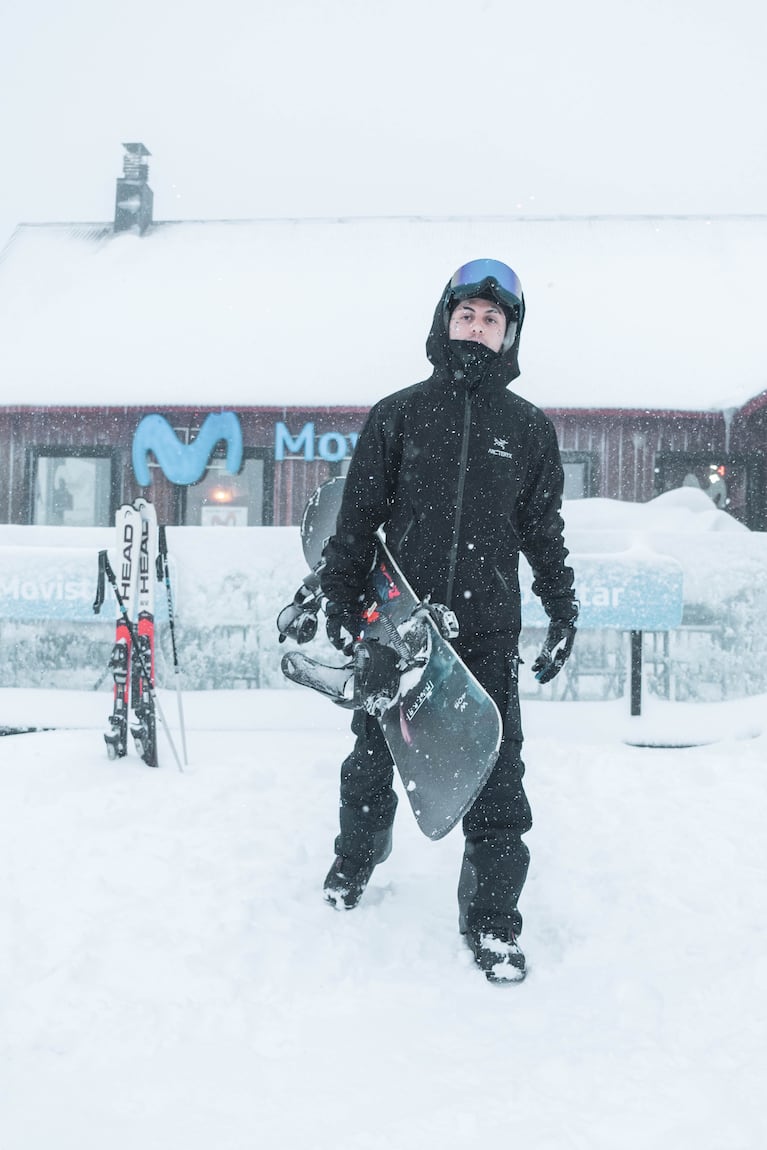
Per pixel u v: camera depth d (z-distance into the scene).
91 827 3.45
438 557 2.52
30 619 6.11
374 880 3.03
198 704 5.72
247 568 6.07
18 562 5.95
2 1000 2.18
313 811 3.69
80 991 2.21
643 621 5.56
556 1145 1.60
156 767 4.42
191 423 12.77
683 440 12.29
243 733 5.27
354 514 2.60
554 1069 1.87
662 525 6.63
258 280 14.78
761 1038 2.00
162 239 15.94
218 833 3.39
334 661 6.02
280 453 12.64
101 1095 1.78
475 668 2.53
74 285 14.95
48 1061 1.91
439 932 2.63
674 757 4.70
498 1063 1.92
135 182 16.14
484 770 2.31
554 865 3.19
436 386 2.56
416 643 2.43
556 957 2.51
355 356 13.02
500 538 2.54
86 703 5.90
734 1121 1.67
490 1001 2.23
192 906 2.73
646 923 2.71
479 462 2.51
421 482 2.53
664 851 3.31
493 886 2.46
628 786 4.15
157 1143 1.61
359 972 2.36
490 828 2.53
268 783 4.12
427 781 2.44
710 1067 1.88
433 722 2.47
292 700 5.75
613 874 3.10
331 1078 1.85
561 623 2.71
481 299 2.53
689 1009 2.16
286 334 13.50
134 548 4.52
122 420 12.87
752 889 2.96
